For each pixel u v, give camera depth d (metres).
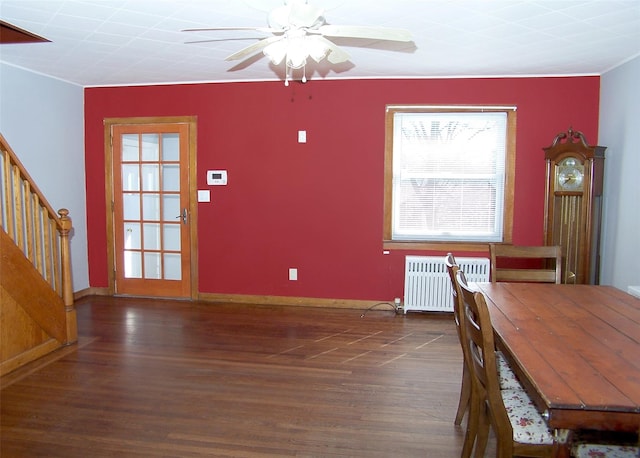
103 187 4.98
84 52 3.71
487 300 2.29
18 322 3.11
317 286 4.73
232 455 2.14
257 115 4.66
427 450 2.19
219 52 3.69
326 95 4.55
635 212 3.62
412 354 3.42
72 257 4.85
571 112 4.26
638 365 1.48
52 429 2.35
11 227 3.37
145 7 2.79
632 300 2.31
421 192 4.53
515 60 3.82
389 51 3.59
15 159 3.13
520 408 1.80
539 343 1.68
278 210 4.72
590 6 2.69
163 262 4.97
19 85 4.17
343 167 4.58
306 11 1.97
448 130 4.45
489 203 4.46
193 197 4.84
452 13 2.82
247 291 4.85
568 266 4.01
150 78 4.59
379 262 4.61
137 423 2.42
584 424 1.24
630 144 3.70
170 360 3.27
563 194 3.93
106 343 3.60
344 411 2.56
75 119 4.84
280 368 3.15
